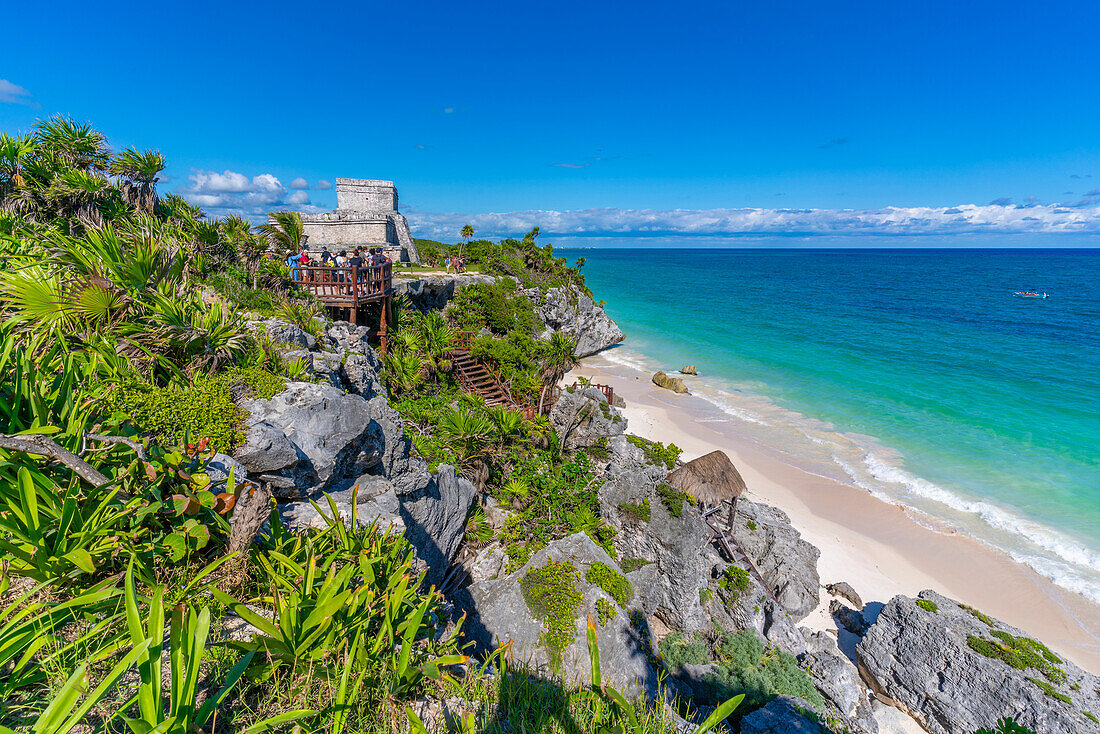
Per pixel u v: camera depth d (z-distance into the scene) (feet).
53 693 10.23
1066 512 71.41
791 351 168.55
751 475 83.76
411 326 86.99
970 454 89.40
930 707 40.40
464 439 55.16
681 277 509.76
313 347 46.09
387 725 11.97
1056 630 52.70
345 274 70.23
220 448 23.47
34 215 45.27
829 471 84.74
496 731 12.78
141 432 21.71
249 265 56.24
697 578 45.57
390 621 13.64
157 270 30.78
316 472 28.76
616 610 32.37
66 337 24.58
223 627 13.89
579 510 53.16
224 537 16.34
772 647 43.47
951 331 196.54
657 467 51.70
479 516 48.70
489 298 110.63
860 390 125.70
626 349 175.52
